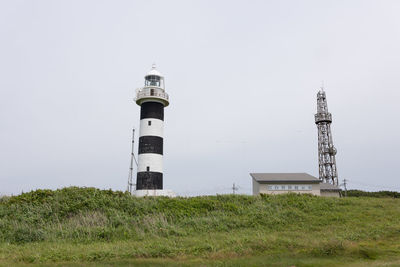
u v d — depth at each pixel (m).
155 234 17.56
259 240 15.10
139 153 37.31
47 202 21.14
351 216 21.33
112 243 15.61
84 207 20.78
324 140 56.16
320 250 13.36
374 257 12.75
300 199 25.77
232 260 12.17
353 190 55.19
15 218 18.83
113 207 21.45
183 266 11.34
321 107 57.50
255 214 21.67
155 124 37.78
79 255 12.66
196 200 24.41
